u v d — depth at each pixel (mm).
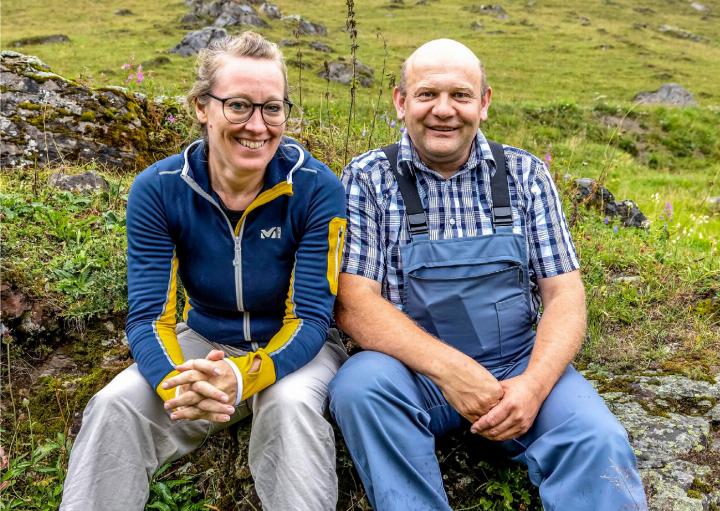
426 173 2898
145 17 33062
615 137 18250
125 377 2514
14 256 3742
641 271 4398
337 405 2480
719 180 14805
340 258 2721
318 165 2705
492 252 2809
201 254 2648
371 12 38500
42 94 5844
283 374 2520
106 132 5895
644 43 35406
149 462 2523
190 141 6234
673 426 2994
